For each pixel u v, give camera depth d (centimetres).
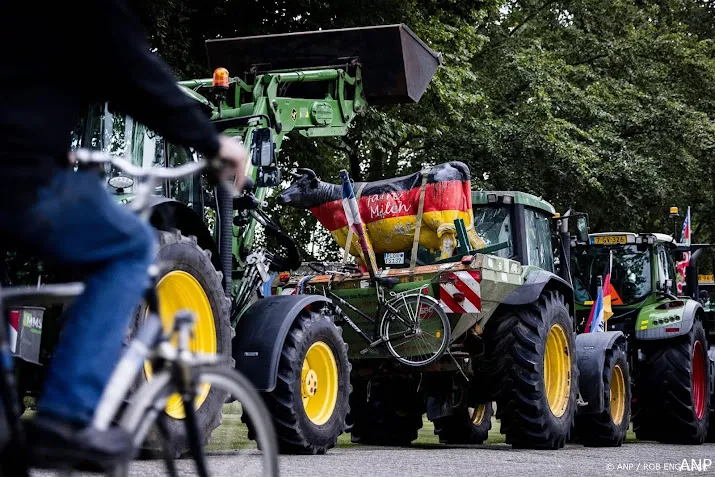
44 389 288
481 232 1181
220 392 336
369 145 2028
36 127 279
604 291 1361
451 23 2122
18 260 690
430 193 1044
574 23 3170
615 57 3025
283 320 834
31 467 285
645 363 1358
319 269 1066
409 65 1095
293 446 849
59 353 288
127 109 298
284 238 939
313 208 1085
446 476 710
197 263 727
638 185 2716
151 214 737
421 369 1063
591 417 1196
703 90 3125
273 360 817
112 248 290
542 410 1041
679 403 1336
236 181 314
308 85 1098
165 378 309
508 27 3041
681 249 1555
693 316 1334
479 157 2519
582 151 2572
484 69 2703
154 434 312
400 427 1212
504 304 1061
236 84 992
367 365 1091
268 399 833
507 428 1061
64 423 283
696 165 2861
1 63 279
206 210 838
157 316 313
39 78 282
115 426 294
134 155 763
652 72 3011
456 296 996
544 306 1062
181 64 1711
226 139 308
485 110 2544
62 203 281
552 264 1245
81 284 311
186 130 298
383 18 1936
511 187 2494
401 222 1048
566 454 983
